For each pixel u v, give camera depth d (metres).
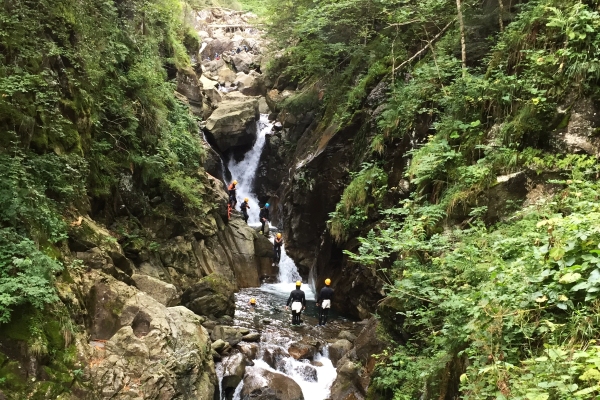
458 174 7.70
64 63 9.52
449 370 5.36
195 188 13.78
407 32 12.84
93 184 9.98
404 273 6.64
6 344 5.64
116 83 11.60
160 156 12.55
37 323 5.98
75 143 9.04
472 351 4.37
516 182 6.71
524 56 7.56
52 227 7.27
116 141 11.15
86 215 9.30
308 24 13.56
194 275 12.24
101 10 11.73
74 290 7.27
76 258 8.15
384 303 8.34
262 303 13.09
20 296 5.79
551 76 6.83
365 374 8.42
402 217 9.80
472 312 4.29
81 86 9.84
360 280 11.57
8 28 7.93
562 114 6.56
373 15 13.09
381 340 8.45
